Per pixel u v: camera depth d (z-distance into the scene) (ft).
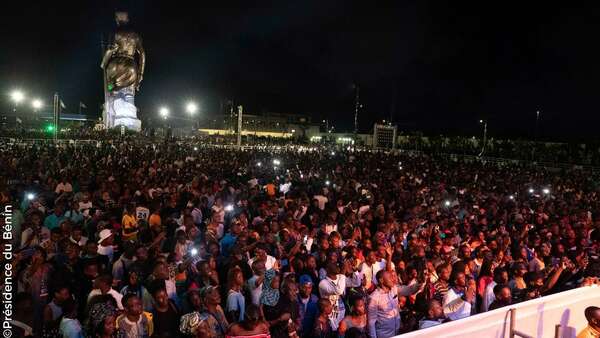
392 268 23.84
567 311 17.08
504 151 165.17
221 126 282.77
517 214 39.55
